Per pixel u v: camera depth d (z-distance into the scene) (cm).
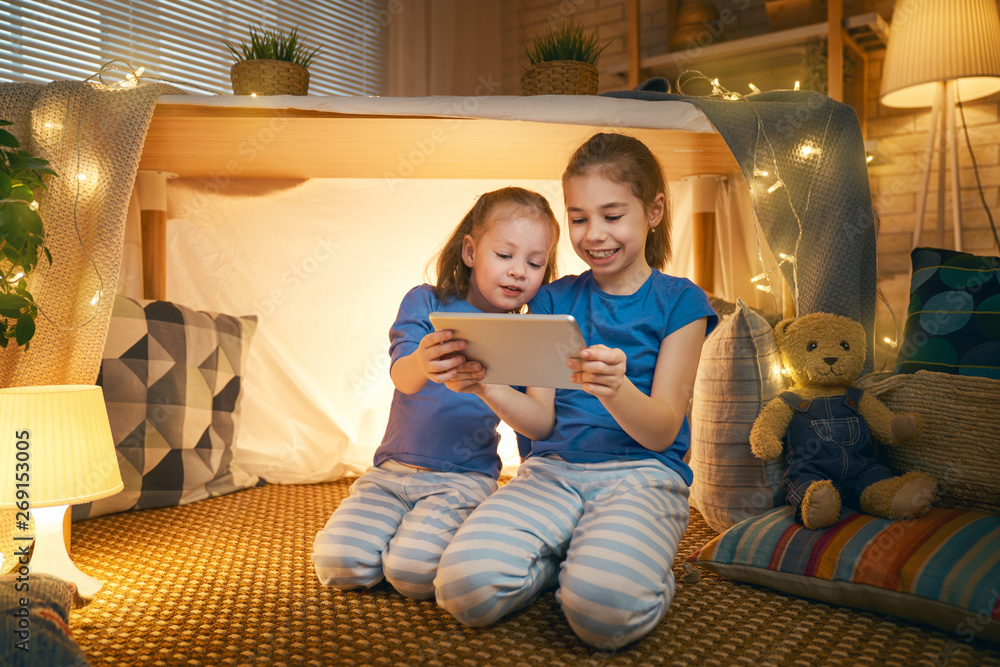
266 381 189
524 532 94
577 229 107
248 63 161
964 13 191
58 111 121
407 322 113
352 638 91
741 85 246
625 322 108
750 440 123
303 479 175
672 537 96
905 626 95
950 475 116
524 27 304
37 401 101
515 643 90
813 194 139
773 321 147
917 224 206
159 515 148
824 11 228
